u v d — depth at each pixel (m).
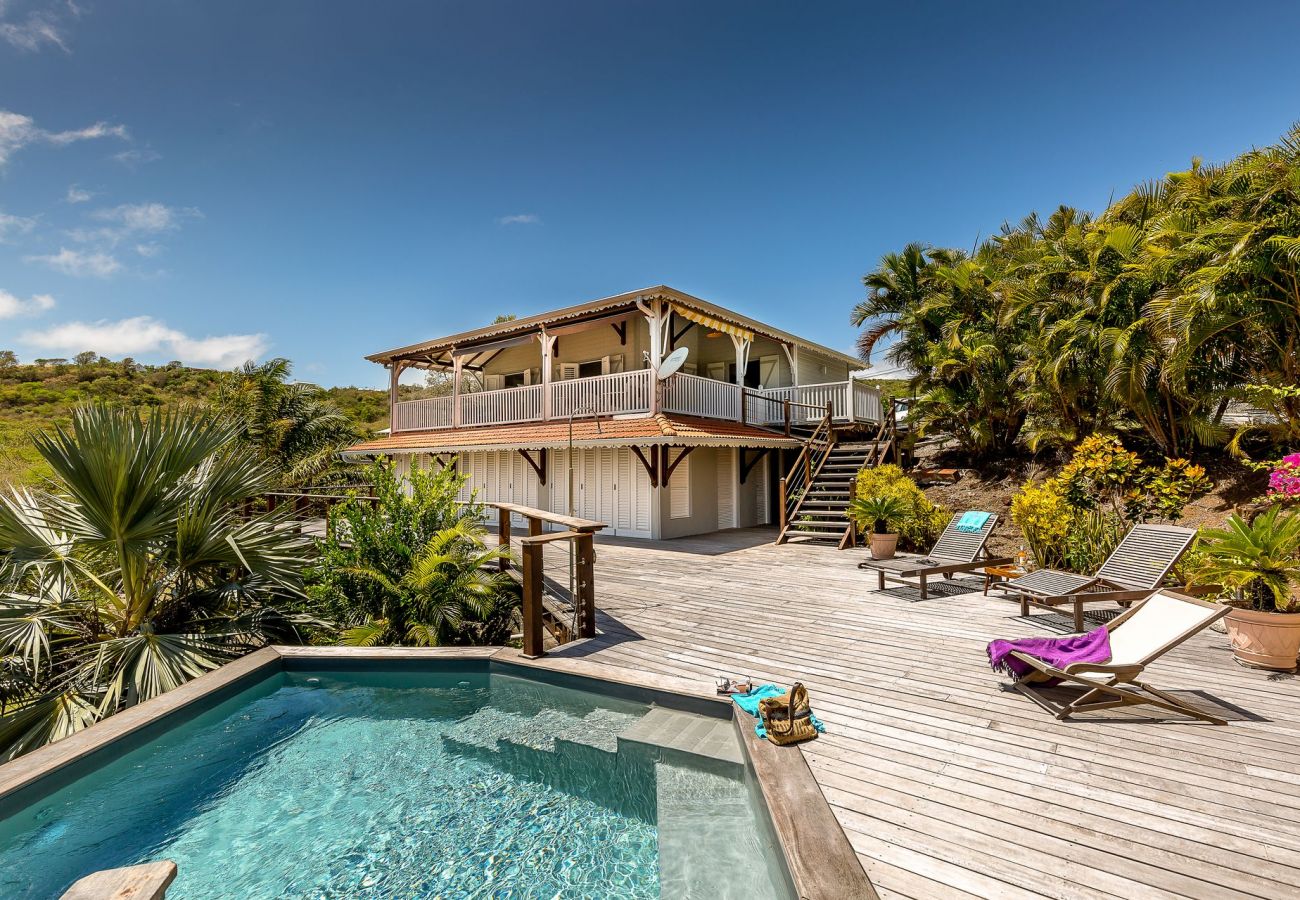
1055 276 13.19
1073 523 9.45
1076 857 2.70
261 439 21.39
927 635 6.35
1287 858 2.66
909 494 12.13
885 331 18.22
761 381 20.52
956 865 2.66
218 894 3.10
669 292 13.79
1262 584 5.36
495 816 3.75
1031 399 14.02
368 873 3.24
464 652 5.94
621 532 15.41
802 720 3.95
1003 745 3.81
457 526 7.77
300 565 7.45
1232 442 10.29
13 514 6.23
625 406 14.95
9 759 4.96
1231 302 9.01
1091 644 4.69
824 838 2.80
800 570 10.31
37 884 3.19
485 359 22.11
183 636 6.21
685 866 3.10
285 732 4.94
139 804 3.93
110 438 6.18
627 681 5.06
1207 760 3.56
